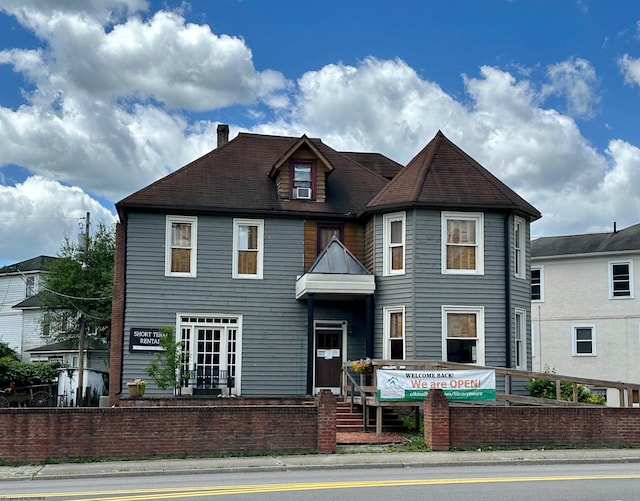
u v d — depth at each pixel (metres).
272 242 27.62
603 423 20.38
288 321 27.31
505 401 23.25
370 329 25.50
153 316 26.45
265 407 19.16
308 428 19.27
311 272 25.47
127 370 26.05
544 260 41.25
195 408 18.86
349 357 27.48
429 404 19.75
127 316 26.30
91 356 46.06
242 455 18.86
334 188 29.20
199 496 12.95
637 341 38.34
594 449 19.94
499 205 25.88
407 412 23.34
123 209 26.61
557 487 13.74
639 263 38.75
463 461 17.89
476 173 26.83
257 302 27.23
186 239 27.12
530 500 12.31
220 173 28.61
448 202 25.56
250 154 29.94
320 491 13.42
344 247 26.50
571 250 40.62
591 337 39.59
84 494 13.50
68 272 43.88
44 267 53.06
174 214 27.02
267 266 27.47
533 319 41.31
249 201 27.69
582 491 13.24
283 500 12.45
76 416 18.34
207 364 26.77
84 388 36.28
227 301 27.03
